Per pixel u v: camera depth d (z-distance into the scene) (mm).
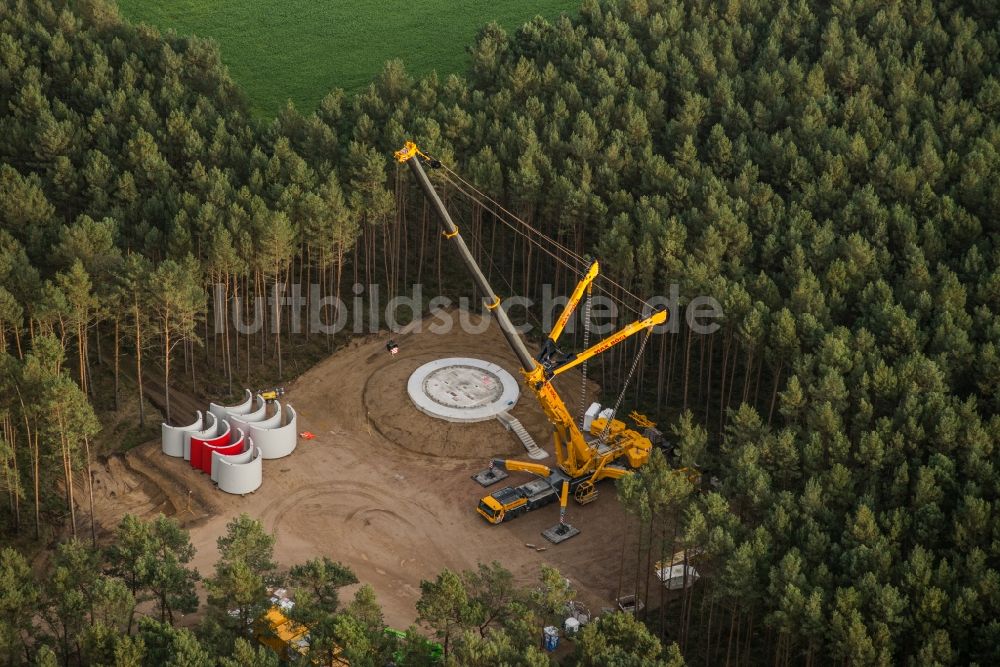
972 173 152875
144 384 149000
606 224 157000
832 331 131375
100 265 141250
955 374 129000
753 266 152000
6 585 98000
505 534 128250
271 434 136875
